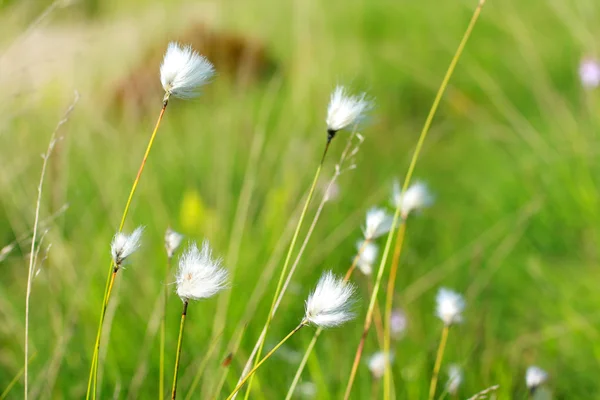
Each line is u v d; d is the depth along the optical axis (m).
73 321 1.20
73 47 2.20
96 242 1.58
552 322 1.41
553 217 1.76
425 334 1.33
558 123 2.07
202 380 1.12
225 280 0.82
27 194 1.67
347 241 1.68
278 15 3.62
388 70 3.08
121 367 1.18
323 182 1.74
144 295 1.38
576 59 2.69
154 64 2.53
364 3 3.78
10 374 1.24
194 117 2.41
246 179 1.78
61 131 1.97
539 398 1.08
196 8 2.85
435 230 1.88
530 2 3.25
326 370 1.15
